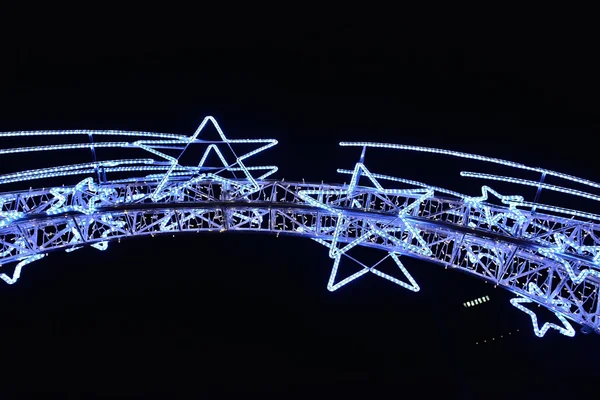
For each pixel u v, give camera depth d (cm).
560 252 3541
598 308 3716
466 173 3631
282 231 3916
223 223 3928
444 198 4066
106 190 3794
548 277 3809
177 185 4100
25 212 3472
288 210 3825
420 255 3819
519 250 3897
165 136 3641
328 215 3994
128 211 3688
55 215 3512
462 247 4072
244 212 4803
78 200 3706
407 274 3684
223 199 3872
